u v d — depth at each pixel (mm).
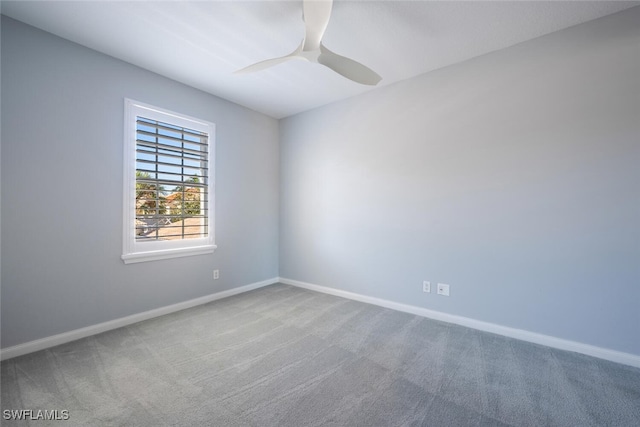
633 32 1812
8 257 1876
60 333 2086
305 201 3668
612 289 1880
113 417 1354
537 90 2125
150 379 1664
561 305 2049
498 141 2285
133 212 2480
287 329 2385
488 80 2328
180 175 2852
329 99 3277
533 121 2141
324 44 2203
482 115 2359
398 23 1953
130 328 2375
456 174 2492
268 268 3836
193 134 2951
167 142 2740
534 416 1380
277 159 3963
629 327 1829
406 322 2533
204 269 3055
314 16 1574
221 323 2498
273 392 1557
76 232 2162
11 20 1877
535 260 2143
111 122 2342
